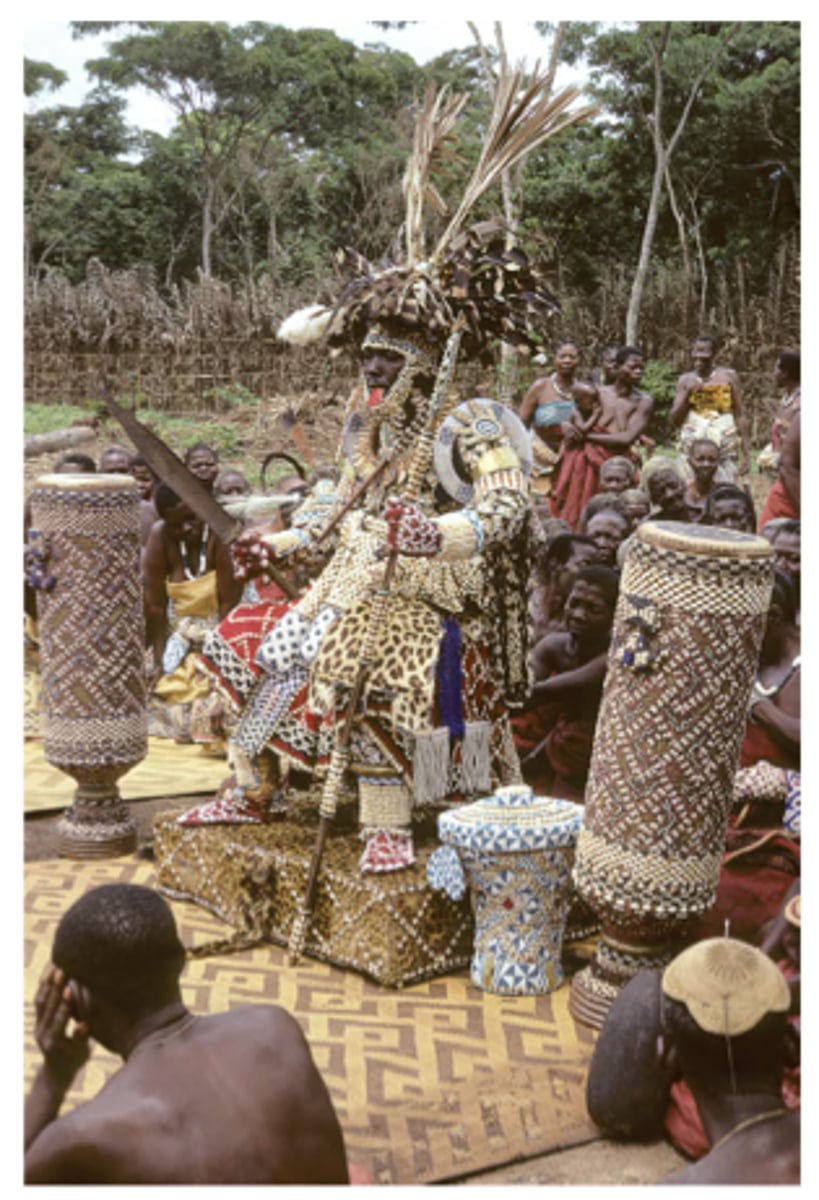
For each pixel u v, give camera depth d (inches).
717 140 597.9
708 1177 81.5
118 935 78.9
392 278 149.8
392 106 886.4
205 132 850.1
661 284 518.9
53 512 160.7
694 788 118.8
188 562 227.8
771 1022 83.8
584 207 607.8
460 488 147.6
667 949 126.3
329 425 501.0
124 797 193.5
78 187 842.2
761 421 437.1
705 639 116.7
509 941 132.4
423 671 139.6
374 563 145.3
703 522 185.6
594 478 295.0
